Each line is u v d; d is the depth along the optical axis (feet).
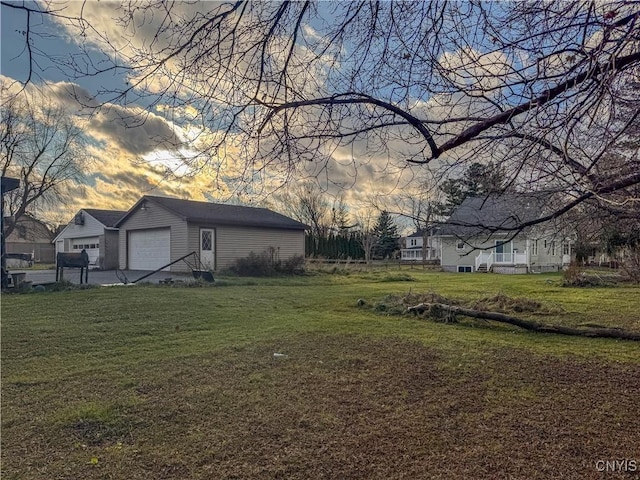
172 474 8.10
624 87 7.45
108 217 73.51
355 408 11.35
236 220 60.34
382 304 28.48
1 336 18.85
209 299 31.22
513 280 57.52
